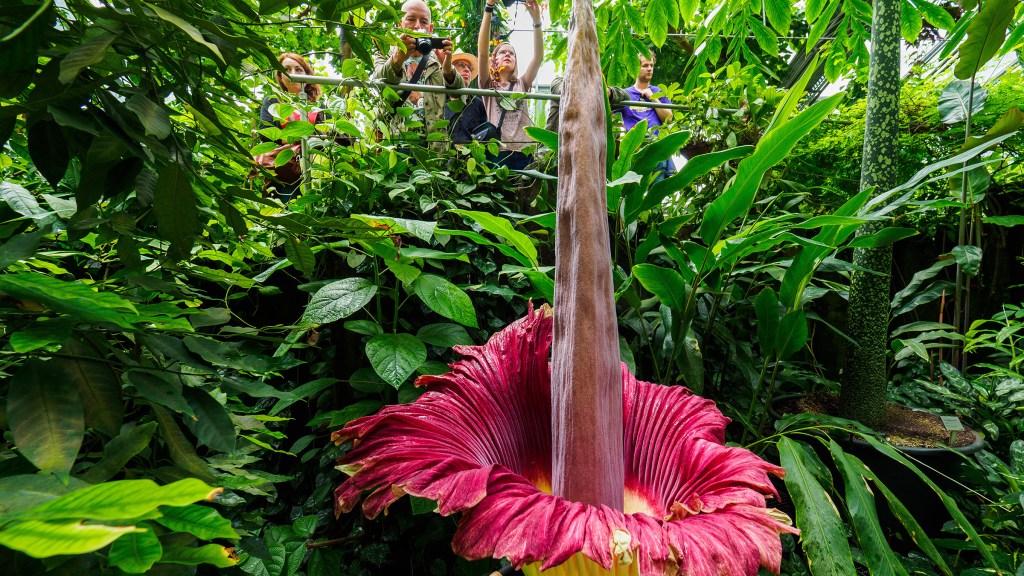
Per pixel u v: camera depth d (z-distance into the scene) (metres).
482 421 0.86
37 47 0.43
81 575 0.37
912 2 2.46
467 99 2.34
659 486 0.86
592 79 0.76
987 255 2.76
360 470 0.67
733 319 2.03
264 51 0.58
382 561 1.53
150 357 0.75
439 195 1.90
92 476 0.49
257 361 0.77
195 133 0.73
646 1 3.09
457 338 1.48
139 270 0.70
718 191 2.23
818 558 0.94
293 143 1.69
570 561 0.64
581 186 0.72
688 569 0.52
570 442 0.72
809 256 1.41
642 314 1.80
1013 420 1.71
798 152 2.62
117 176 0.60
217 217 0.91
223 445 0.64
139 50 0.57
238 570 0.74
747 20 2.82
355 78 1.68
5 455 0.53
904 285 2.93
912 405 1.96
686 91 2.77
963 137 2.52
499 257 1.96
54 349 0.51
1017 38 2.00
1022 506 1.20
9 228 0.61
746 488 0.68
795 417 1.50
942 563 1.00
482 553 0.55
